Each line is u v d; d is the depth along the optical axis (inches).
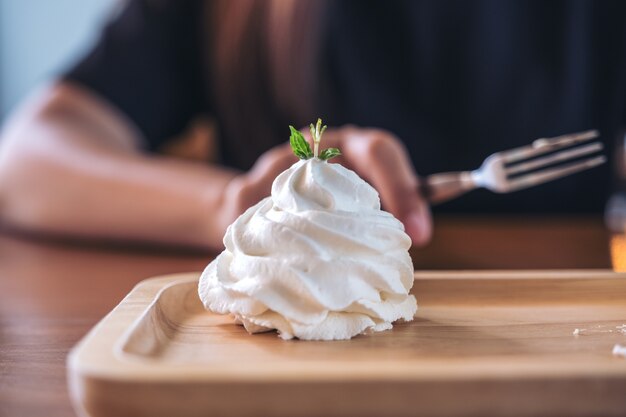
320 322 9.9
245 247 10.4
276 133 30.5
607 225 25.4
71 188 22.5
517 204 29.0
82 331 11.7
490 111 29.4
